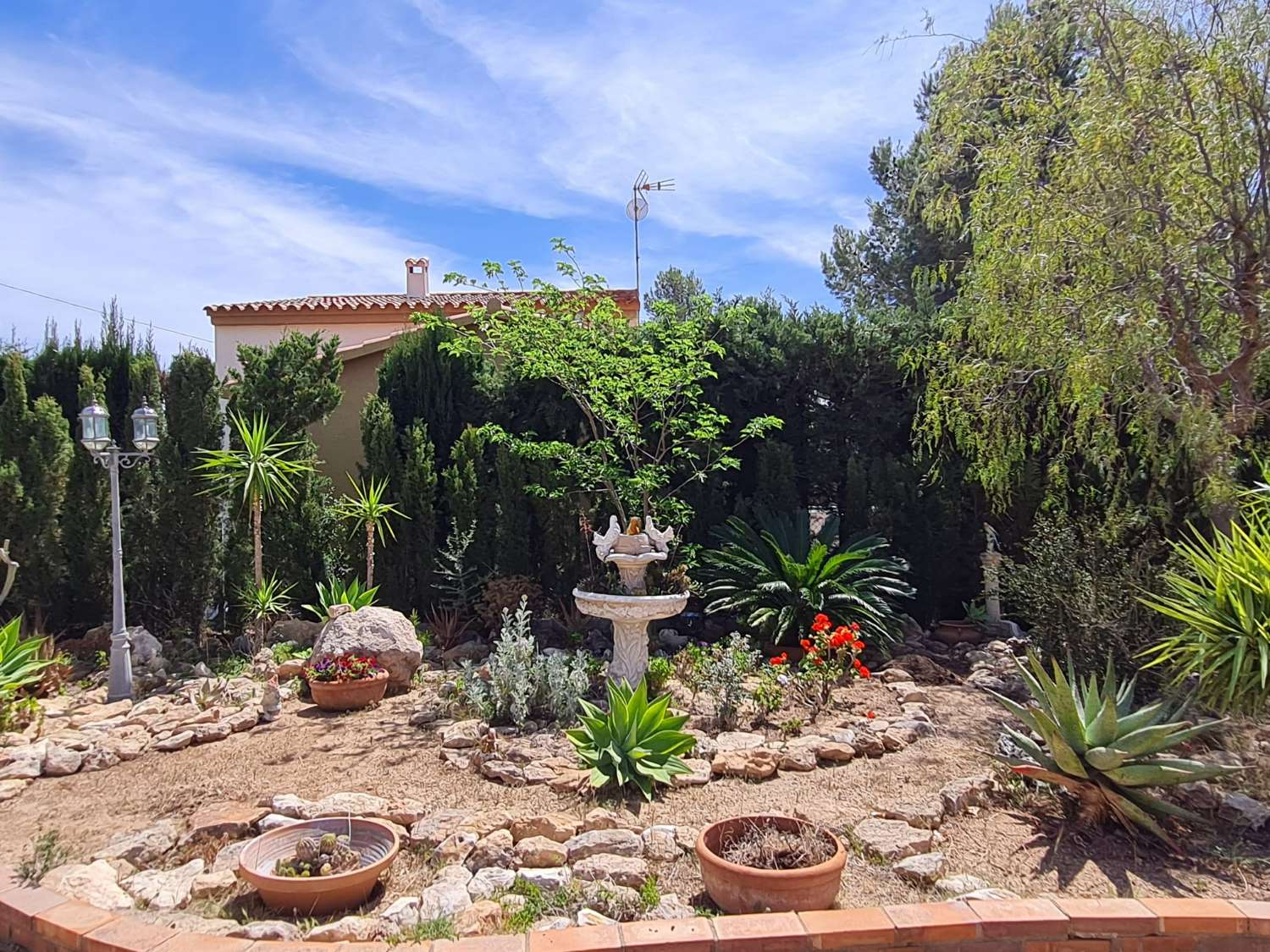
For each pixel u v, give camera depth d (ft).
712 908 11.75
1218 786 15.70
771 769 17.02
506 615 23.67
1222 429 19.71
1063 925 10.61
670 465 30.78
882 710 21.77
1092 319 21.20
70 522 29.07
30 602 28.45
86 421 24.03
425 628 31.04
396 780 16.96
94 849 14.08
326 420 39.37
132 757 18.70
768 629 27.61
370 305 47.60
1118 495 25.29
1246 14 20.29
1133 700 19.25
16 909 11.41
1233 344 21.72
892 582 30.76
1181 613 16.57
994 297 23.76
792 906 11.35
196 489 29.35
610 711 17.70
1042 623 23.09
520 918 11.43
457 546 31.94
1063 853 13.50
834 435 34.24
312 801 15.75
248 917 11.76
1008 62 23.85
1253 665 15.42
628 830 14.05
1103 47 21.66
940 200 25.99
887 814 14.61
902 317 35.42
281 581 31.22
